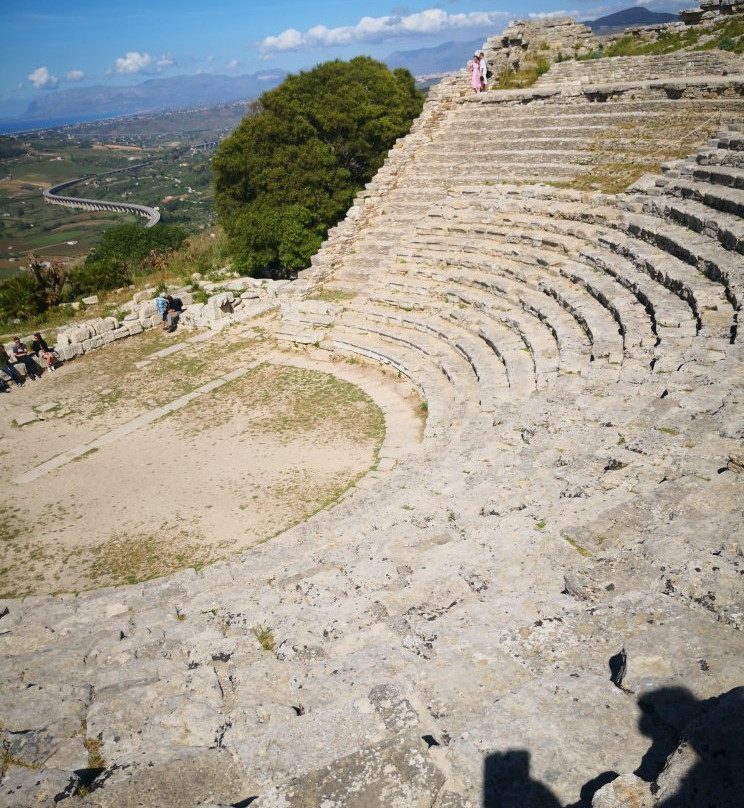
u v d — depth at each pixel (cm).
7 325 2942
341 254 2692
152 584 1156
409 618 606
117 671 649
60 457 1825
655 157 2144
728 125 2019
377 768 359
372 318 2325
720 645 402
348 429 1820
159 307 2719
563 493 789
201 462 1728
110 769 430
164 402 2117
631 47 3141
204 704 517
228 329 2686
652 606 473
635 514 666
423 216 2641
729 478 674
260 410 1997
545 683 406
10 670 718
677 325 1270
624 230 1841
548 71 3159
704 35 2859
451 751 366
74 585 1286
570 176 2336
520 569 640
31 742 509
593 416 1023
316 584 792
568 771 344
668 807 287
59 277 3231
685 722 356
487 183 2580
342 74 4031
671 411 899
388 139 4056
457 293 2158
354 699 464
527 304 1850
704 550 550
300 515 1436
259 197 3709
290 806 343
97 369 2434
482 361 1777
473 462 1083
